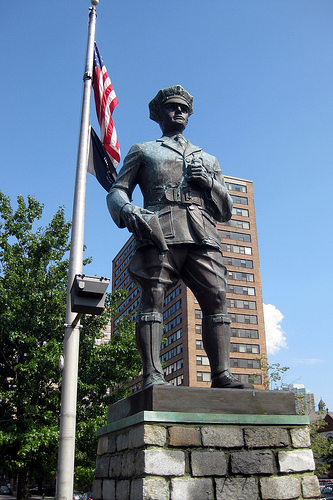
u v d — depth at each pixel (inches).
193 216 195.2
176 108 220.8
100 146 426.3
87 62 415.2
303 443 165.5
